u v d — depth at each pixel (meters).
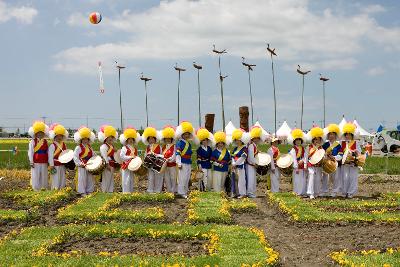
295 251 12.86
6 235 13.94
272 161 21.77
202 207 17.53
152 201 19.27
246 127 25.72
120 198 19.16
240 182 21.34
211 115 25.59
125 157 21.28
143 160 21.67
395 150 55.59
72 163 21.73
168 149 21.28
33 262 11.01
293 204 18.39
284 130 40.91
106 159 21.36
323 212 17.17
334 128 21.31
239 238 13.32
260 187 25.55
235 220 16.52
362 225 15.74
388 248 12.82
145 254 12.07
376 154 56.28
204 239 13.60
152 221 15.91
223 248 12.32
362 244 13.36
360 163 21.52
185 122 21.22
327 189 21.92
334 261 11.80
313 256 12.41
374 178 29.25
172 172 21.34
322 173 21.73
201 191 21.20
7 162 35.66
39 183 21.70
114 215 16.08
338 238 14.08
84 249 12.60
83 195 20.98
